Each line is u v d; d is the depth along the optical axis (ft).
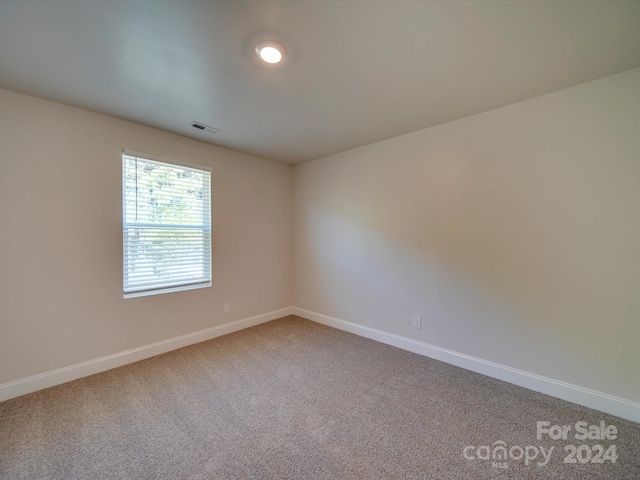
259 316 12.18
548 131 6.76
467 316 8.16
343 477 4.50
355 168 10.91
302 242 13.15
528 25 4.51
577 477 4.54
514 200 7.29
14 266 6.62
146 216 8.77
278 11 4.21
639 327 5.81
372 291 10.48
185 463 4.74
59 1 4.00
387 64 5.55
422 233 9.08
